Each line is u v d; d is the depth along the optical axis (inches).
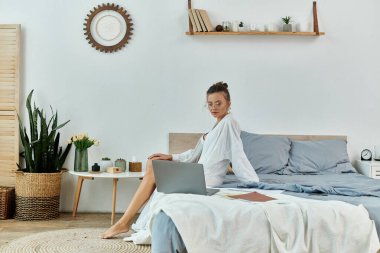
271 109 192.7
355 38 193.8
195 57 192.7
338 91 193.5
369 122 193.9
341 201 100.0
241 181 127.5
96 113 192.4
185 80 192.7
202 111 192.4
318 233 92.2
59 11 191.9
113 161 192.1
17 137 187.6
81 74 192.5
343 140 188.1
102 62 192.7
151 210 108.6
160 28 192.7
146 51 192.9
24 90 191.6
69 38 192.2
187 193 108.3
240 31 189.6
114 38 192.4
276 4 192.7
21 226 161.9
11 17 191.6
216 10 192.9
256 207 93.6
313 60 193.3
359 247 92.7
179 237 91.7
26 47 191.6
